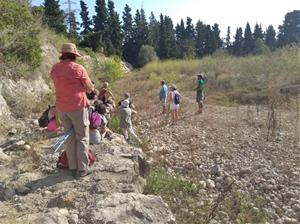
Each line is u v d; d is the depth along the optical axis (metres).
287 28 93.19
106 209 5.23
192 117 17.03
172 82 27.75
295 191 8.93
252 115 16.81
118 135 10.59
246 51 90.44
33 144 8.12
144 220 5.13
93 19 68.44
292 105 17.56
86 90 6.11
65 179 6.23
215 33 98.75
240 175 10.07
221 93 22.23
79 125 6.14
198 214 7.27
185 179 9.45
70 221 4.99
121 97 20.62
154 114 17.95
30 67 15.17
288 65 23.86
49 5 40.72
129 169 6.63
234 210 7.83
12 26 13.88
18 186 5.98
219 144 12.73
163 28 75.94
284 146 12.23
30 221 4.83
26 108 12.45
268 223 7.41
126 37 76.50
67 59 6.03
